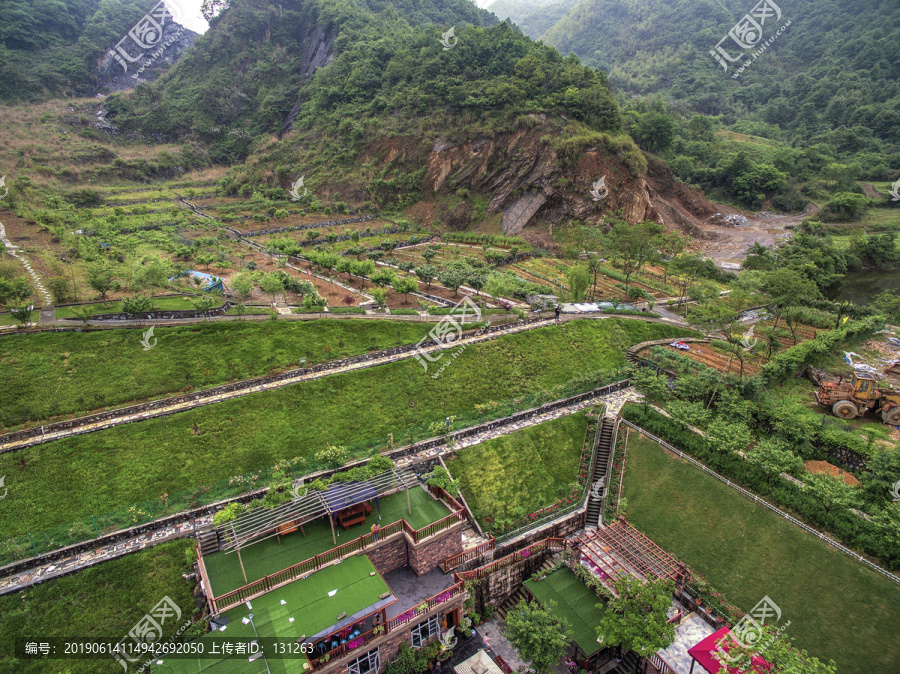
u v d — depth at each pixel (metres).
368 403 46.19
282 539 32.47
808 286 58.47
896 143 160.38
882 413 45.31
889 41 197.00
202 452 39.09
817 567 31.72
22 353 44.66
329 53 180.62
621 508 38.88
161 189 137.75
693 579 32.72
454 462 41.62
